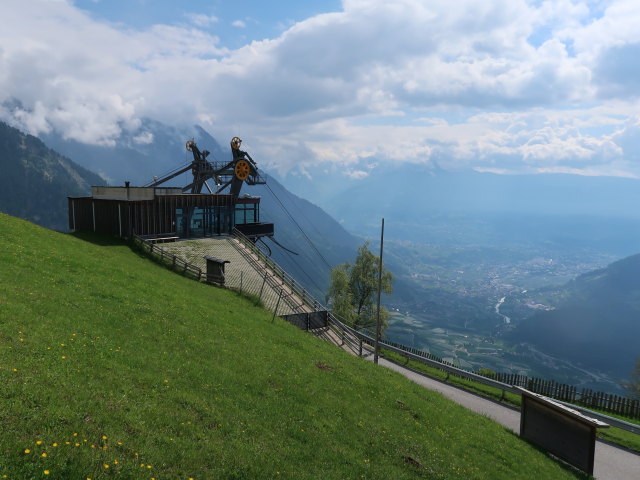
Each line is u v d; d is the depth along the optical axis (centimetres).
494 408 3309
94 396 1216
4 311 1602
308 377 2170
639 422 3114
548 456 2228
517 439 2362
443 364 4262
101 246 4550
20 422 964
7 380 1112
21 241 2972
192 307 2830
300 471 1257
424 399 2586
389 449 1648
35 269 2417
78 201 5634
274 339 2794
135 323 2081
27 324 1557
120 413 1177
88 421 1083
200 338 2216
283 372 2117
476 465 1783
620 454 2616
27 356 1304
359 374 2600
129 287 2761
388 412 2077
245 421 1465
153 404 1312
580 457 2123
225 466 1136
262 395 1762
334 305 7512
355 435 1675
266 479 1152
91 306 2108
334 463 1387
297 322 4216
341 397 2048
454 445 1933
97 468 917
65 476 859
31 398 1069
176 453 1104
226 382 1745
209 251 5466
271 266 5553
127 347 1739
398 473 1461
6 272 2161
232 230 6588
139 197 5866
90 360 1459
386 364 4447
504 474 1780
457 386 3869
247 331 2736
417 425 2019
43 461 867
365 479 1350
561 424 2241
